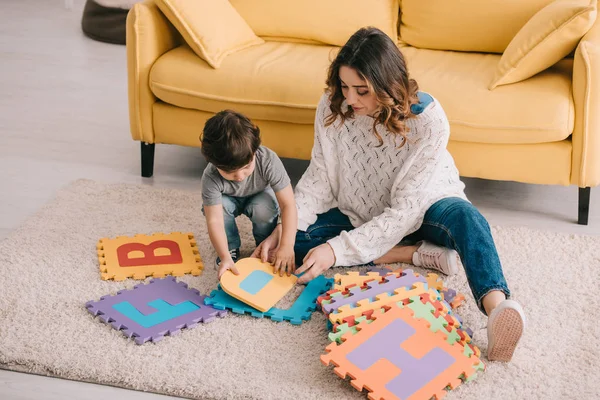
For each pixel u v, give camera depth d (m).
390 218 2.23
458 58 2.79
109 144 3.10
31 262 2.30
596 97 2.40
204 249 2.41
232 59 2.71
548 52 2.46
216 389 1.85
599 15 2.60
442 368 1.87
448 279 2.28
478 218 2.13
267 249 2.27
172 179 2.86
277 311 2.12
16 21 4.43
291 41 2.95
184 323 2.05
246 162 2.03
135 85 2.74
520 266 2.33
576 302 2.17
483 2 2.79
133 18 2.68
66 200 2.65
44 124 3.24
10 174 2.84
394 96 2.05
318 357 1.97
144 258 2.33
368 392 1.84
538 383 1.88
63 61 3.90
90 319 2.08
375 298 2.09
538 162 2.50
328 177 2.37
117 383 1.88
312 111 2.57
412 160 2.21
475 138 2.47
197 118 2.72
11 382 1.89
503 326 1.86
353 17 2.89
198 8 2.71
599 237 2.47
